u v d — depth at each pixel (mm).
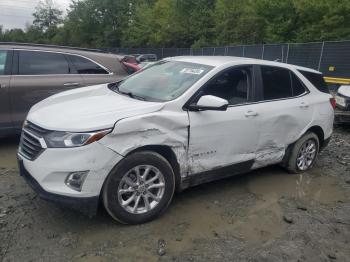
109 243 3469
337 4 25562
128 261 3234
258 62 4977
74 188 3418
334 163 6422
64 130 3441
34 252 3268
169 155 3986
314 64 20938
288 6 28828
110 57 7207
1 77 5949
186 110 4039
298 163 5637
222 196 4703
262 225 4031
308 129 5543
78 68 6727
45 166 3406
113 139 3496
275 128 4984
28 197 4309
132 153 3660
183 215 4117
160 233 3703
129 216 3725
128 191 3691
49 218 3850
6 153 5934
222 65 4527
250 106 4672
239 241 3678
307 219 4246
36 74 6281
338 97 8672
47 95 6305
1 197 4281
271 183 5270
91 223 3793
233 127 4410
